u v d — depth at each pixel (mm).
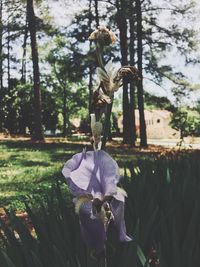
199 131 27344
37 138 30953
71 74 30281
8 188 12016
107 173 1794
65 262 2445
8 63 49875
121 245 2764
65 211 3201
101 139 1979
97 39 1969
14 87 49844
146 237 2891
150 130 78188
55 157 20391
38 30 32000
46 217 3219
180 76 29250
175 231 2807
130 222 3201
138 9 28047
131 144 30422
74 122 77812
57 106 53625
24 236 2951
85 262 2697
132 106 32812
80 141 33844
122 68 1956
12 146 26531
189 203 3461
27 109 47281
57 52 41781
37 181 13172
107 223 1822
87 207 1778
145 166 5016
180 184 4098
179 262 2748
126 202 3588
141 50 28938
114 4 28688
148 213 3307
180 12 27672
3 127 47562
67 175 1822
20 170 16016
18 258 2770
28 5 30594
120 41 29469
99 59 1979
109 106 1971
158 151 25297
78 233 2818
